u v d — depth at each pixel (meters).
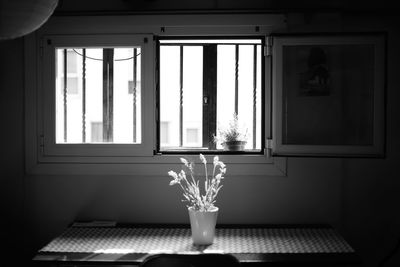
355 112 2.51
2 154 2.62
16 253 2.63
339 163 2.54
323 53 2.51
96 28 2.57
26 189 2.61
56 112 2.60
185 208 2.57
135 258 1.90
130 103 2.77
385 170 2.54
